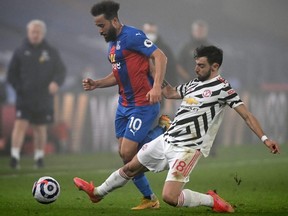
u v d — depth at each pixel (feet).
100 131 213.87
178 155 81.10
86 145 211.00
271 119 242.17
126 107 90.74
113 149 216.54
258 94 240.12
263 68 297.33
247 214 84.43
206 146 81.92
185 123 81.61
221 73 288.71
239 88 249.75
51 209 88.99
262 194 111.75
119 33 88.94
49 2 277.44
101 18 88.17
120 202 99.66
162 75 85.40
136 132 88.99
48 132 204.54
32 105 167.12
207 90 81.51
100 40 280.92
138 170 85.20
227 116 235.61
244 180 135.85
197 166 168.55
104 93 214.28
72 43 273.54
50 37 270.26
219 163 177.27
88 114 211.00
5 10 263.49
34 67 169.07
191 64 193.36
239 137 238.48
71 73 264.11
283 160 186.60
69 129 207.41
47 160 186.60
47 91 170.19
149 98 84.48
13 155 164.66
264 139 79.00
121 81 90.12
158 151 82.94
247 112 80.48
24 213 84.69
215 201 84.64
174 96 85.10
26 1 271.28
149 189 90.02
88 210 87.97
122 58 88.89
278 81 296.51
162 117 90.33
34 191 86.79
